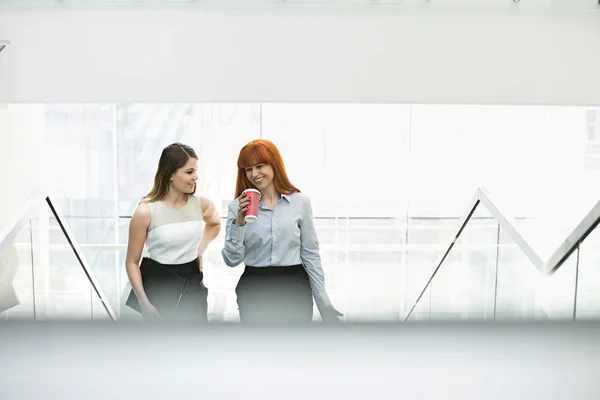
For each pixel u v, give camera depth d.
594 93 4.01
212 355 1.54
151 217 3.80
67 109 9.88
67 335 1.62
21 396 1.52
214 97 3.98
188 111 10.20
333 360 1.52
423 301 6.23
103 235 9.84
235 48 3.95
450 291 5.41
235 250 3.59
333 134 10.73
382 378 1.53
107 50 3.94
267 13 3.92
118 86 3.96
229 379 1.52
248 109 10.55
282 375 1.52
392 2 3.91
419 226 10.32
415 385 1.53
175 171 3.76
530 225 10.08
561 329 1.66
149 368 1.52
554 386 1.55
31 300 4.49
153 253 3.86
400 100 3.99
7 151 6.72
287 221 3.58
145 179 10.08
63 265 5.08
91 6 3.90
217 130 10.52
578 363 1.55
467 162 10.84
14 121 6.86
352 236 10.13
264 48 3.95
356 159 10.79
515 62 3.98
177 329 1.64
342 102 3.99
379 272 8.68
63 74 3.95
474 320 1.70
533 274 3.88
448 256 5.46
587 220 3.07
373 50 3.95
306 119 10.70
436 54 3.96
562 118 10.84
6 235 3.60
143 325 1.67
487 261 4.84
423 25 3.93
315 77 3.97
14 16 3.90
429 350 1.55
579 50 3.98
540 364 1.55
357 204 10.69
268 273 3.62
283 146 10.71
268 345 1.57
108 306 5.27
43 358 1.53
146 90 3.96
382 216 10.57
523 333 1.63
